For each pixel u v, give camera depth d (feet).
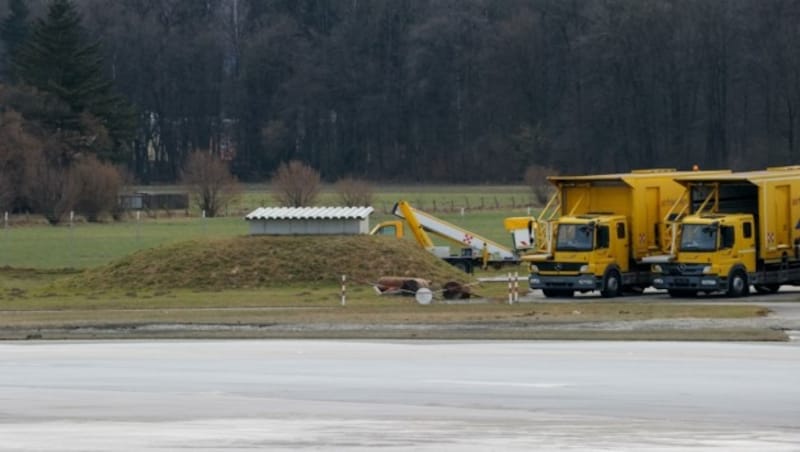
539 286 437.17
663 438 180.04
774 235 431.84
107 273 484.74
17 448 175.94
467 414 202.59
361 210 513.04
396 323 344.28
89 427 193.16
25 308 406.62
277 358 275.39
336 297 431.02
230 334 325.42
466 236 539.70
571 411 204.64
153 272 480.64
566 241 433.48
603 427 189.57
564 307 386.73
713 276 418.72
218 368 260.01
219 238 504.84
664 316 351.87
